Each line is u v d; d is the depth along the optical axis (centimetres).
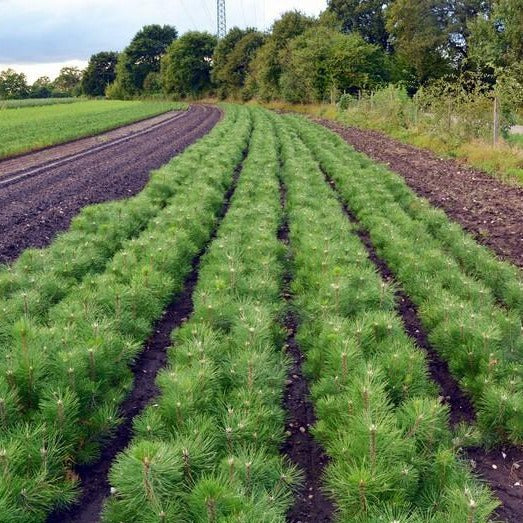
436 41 4681
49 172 1641
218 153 1691
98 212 970
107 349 480
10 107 6781
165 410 414
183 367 469
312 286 691
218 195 1182
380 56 4528
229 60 7069
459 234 919
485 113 1956
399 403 456
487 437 455
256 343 514
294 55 4806
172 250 766
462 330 546
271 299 653
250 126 2895
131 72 9900
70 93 13538
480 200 1265
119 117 3878
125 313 576
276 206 1102
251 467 350
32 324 519
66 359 430
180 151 2117
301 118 3522
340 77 4394
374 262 892
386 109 2916
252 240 844
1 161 1911
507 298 692
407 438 365
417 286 712
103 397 468
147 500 313
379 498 337
